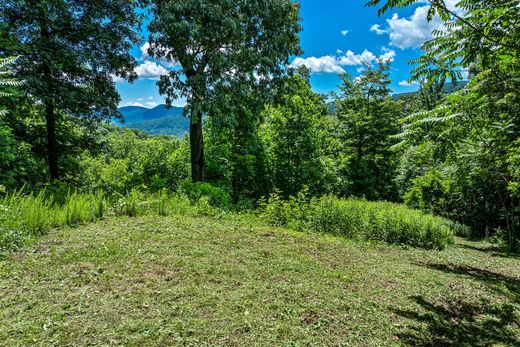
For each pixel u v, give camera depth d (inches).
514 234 462.6
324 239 286.8
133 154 906.1
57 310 120.6
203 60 550.0
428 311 162.7
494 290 210.5
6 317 113.7
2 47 365.4
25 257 167.6
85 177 695.7
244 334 119.6
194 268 173.2
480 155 201.3
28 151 481.4
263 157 711.1
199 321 123.6
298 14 642.2
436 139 166.4
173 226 260.8
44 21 432.1
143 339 109.0
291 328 127.5
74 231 222.4
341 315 144.1
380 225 357.1
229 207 424.8
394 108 1152.2
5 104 396.2
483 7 128.0
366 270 213.2
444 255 318.3
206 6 484.4
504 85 159.2
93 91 506.6
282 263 199.9
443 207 632.4
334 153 1059.9
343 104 1189.7
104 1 488.1
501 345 137.9
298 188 725.9
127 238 213.6
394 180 1061.8
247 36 569.3
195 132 592.1
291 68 639.8
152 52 542.3
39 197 247.9
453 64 143.1
